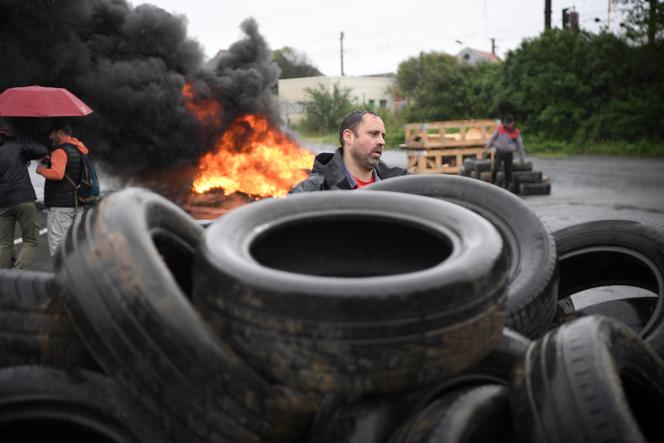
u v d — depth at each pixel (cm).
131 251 182
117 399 188
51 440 198
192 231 229
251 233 215
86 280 184
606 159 2650
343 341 170
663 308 314
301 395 191
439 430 180
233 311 178
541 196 1445
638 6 3253
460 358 181
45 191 688
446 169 1806
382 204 241
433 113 4725
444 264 190
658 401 230
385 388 175
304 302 170
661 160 2541
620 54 3238
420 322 173
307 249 240
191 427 177
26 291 210
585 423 177
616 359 198
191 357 172
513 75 3647
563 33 3503
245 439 177
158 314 174
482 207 321
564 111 3306
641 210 1192
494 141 1512
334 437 187
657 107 3038
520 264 292
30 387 193
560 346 197
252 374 177
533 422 185
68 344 205
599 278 371
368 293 170
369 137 384
